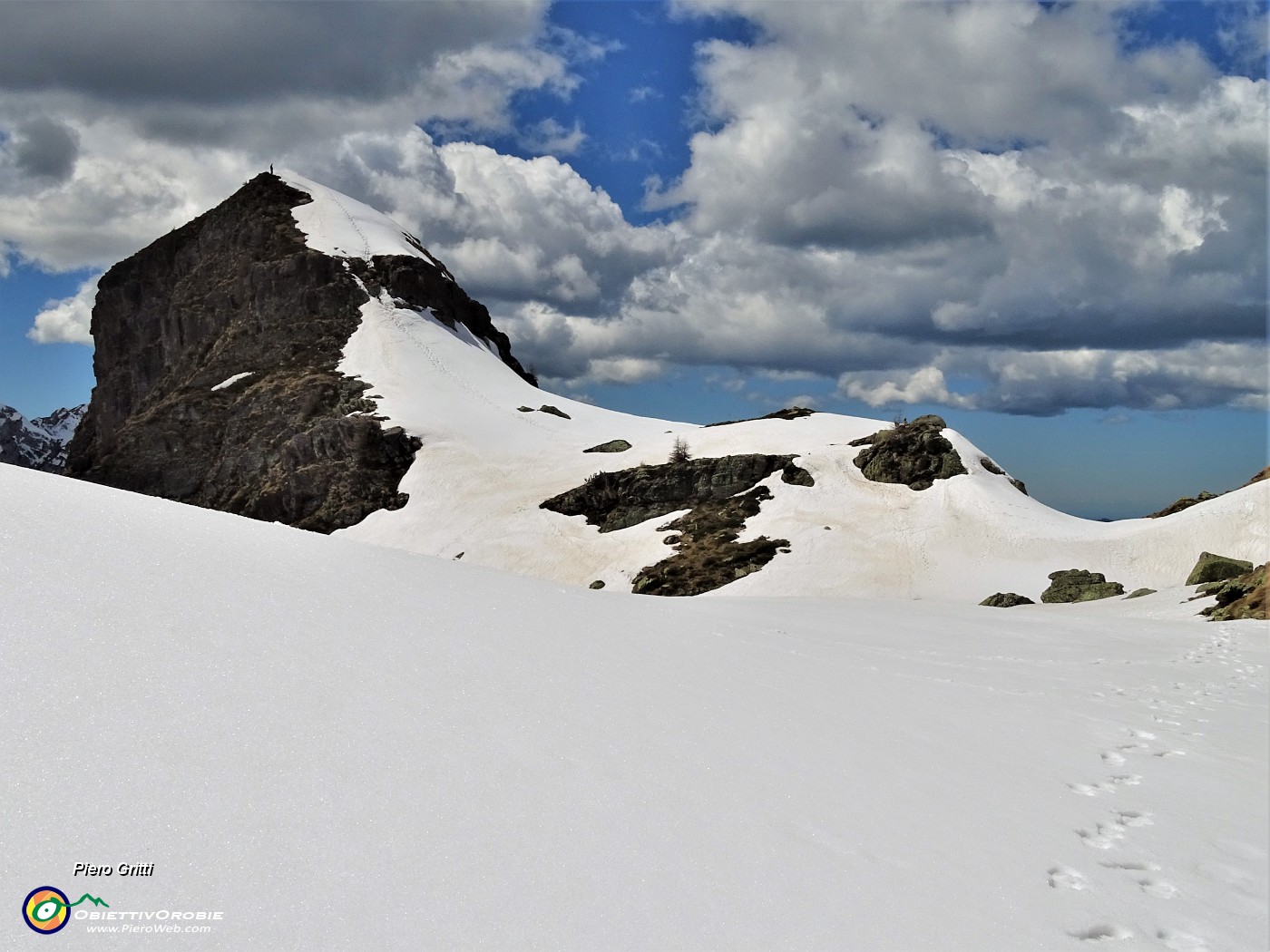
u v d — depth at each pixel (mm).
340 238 154500
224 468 125500
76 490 11172
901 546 82250
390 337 138750
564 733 7949
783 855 6875
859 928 6125
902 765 9844
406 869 5383
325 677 7555
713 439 109438
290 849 5289
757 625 20094
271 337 142000
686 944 5410
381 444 114750
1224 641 28328
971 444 97250
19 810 4992
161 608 7836
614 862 6066
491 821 6129
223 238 157250
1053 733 13117
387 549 14656
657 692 10078
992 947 6367
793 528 86250
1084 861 8359
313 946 4633
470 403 130000
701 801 7371
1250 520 72875
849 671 14961
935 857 7617
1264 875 8711
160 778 5566
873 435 102438
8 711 5734
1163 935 7176
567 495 100438
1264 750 13734
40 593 7352
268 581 9555
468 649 9461
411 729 7102
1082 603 55875
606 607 15539
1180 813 10219
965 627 28453
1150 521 81000
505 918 5195
